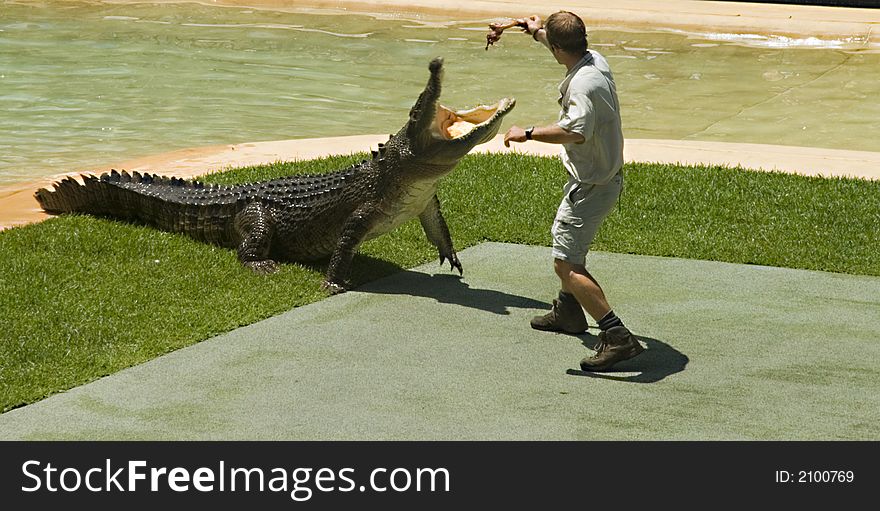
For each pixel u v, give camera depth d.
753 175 20.44
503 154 22.09
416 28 37.84
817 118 27.11
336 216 15.51
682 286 15.40
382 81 30.70
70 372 12.12
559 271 12.73
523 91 29.50
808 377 12.22
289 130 25.38
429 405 11.45
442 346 13.13
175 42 35.72
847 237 17.41
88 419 11.11
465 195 19.47
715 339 13.40
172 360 12.58
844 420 11.14
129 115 26.53
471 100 28.47
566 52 12.36
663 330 13.70
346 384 11.97
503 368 12.48
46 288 14.43
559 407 11.42
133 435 10.78
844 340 13.36
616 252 16.97
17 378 11.90
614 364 12.48
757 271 16.06
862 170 21.14
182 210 16.88
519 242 17.56
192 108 27.39
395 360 12.67
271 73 31.56
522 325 13.91
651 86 30.55
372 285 15.47
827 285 15.44
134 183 17.61
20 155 22.72
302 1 41.19
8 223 17.53
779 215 18.45
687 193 19.48
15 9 41.50
